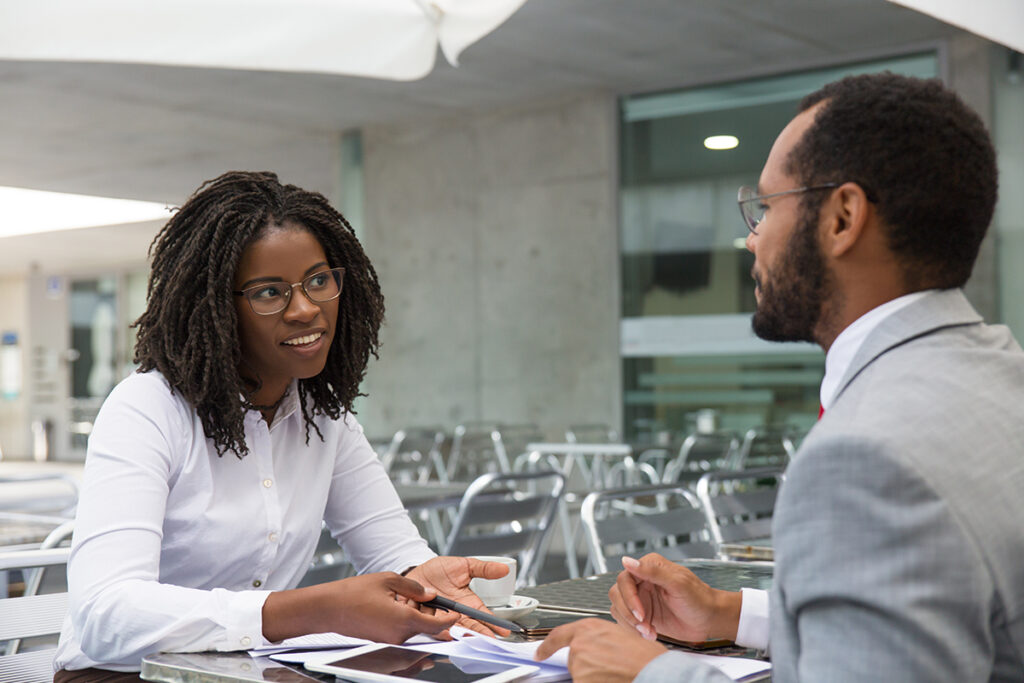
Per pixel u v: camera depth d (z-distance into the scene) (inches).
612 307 274.7
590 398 277.3
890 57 239.6
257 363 55.9
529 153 287.7
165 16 126.0
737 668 44.2
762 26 226.4
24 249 536.1
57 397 614.5
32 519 107.7
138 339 56.1
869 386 33.7
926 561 29.9
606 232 275.4
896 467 30.5
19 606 65.3
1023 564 31.5
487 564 57.1
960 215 35.6
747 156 258.1
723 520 125.6
